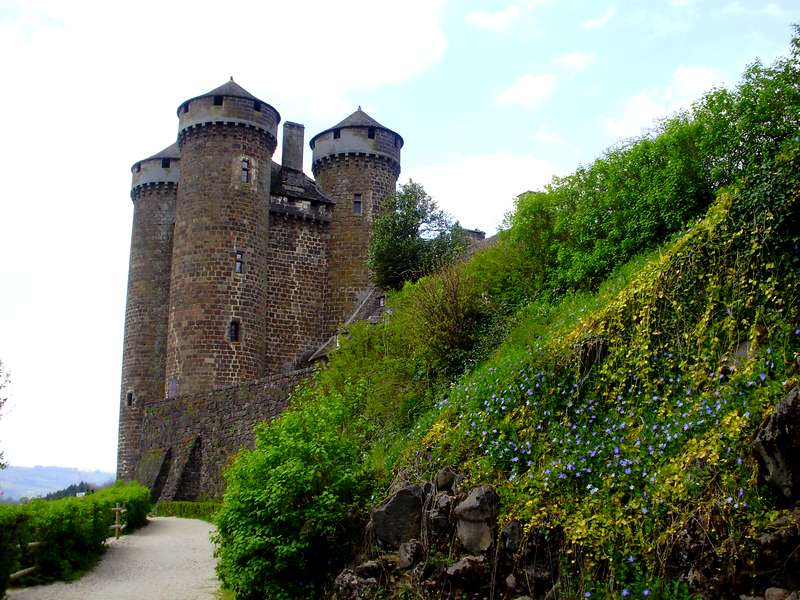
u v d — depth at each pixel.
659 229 13.64
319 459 10.75
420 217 35.94
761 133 12.39
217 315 35.78
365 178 41.28
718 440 7.15
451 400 11.80
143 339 41.38
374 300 35.16
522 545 7.96
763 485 6.63
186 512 29.84
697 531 6.66
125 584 13.90
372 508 10.33
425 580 8.55
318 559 10.59
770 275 8.51
